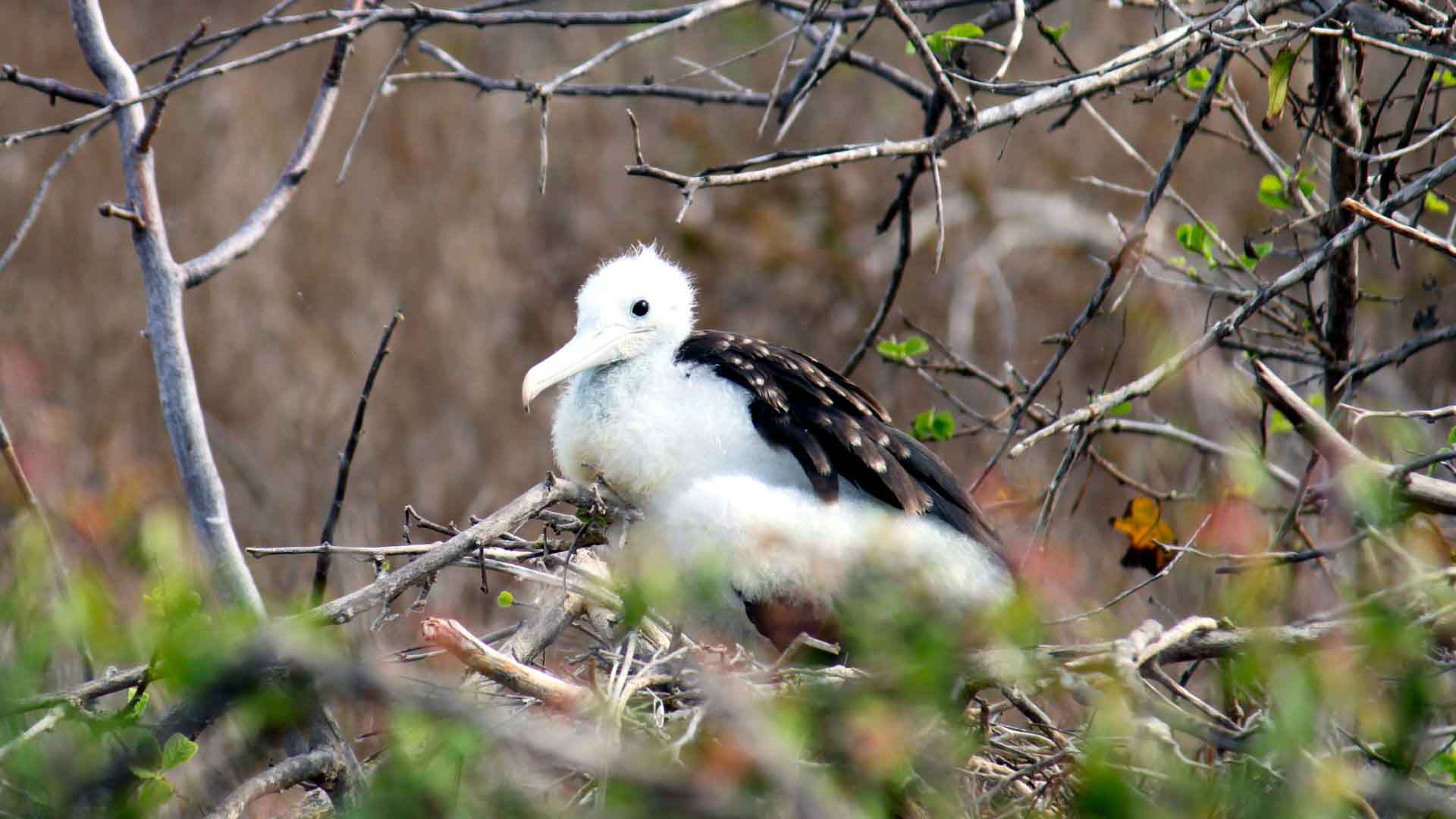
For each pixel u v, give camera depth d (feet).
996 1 35.88
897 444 34.19
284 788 26.00
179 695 24.88
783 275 72.13
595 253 74.90
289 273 70.79
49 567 24.61
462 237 73.36
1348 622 22.76
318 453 62.59
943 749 24.36
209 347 66.80
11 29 78.74
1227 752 24.71
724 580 31.91
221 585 31.14
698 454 33.55
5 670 21.77
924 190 74.74
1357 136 34.50
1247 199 66.64
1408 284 51.67
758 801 22.06
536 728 21.66
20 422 57.52
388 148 76.23
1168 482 51.42
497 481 64.18
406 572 24.94
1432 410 28.09
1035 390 33.01
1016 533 41.98
